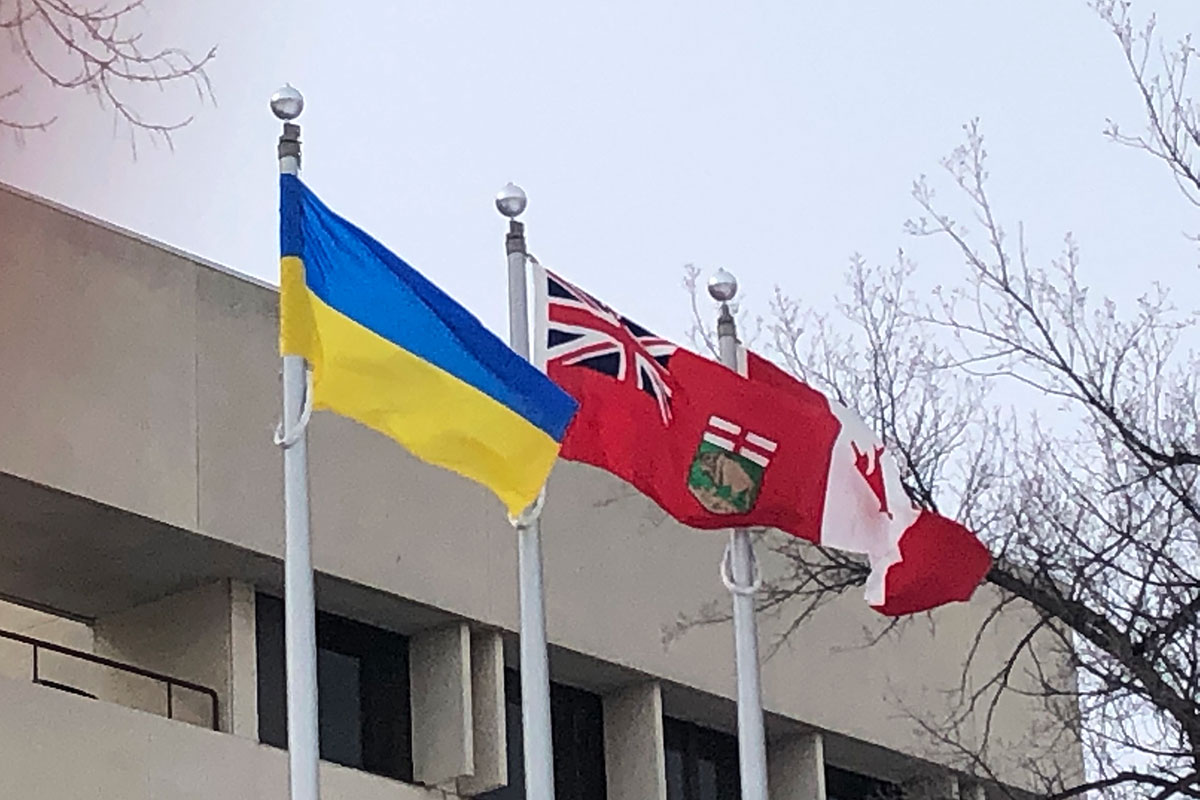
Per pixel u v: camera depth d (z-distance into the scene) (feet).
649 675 102.32
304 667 59.26
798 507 72.33
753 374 72.95
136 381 88.84
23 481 84.94
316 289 63.21
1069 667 96.32
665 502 71.15
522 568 65.57
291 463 60.59
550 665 99.96
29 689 81.15
